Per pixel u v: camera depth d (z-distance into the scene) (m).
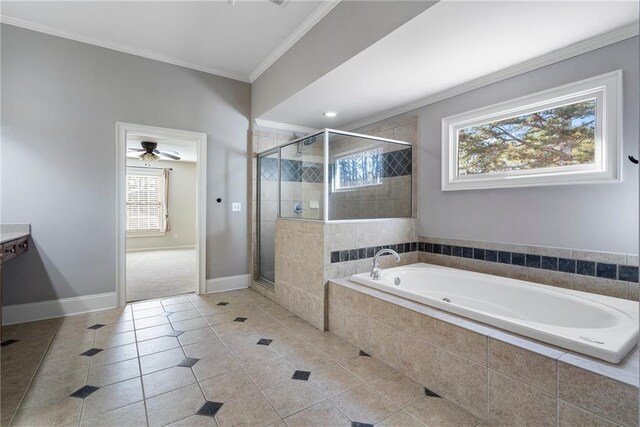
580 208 2.14
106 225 3.14
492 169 2.64
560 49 2.14
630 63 1.89
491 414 1.54
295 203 3.31
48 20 2.74
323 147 2.94
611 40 1.94
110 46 3.12
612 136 1.96
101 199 3.11
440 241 3.07
